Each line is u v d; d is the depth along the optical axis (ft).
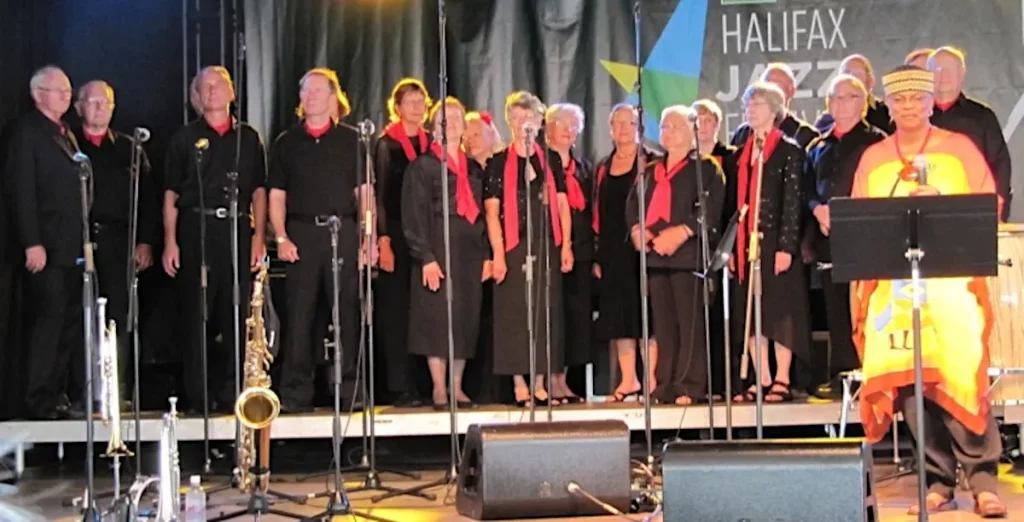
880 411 18.80
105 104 25.66
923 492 16.30
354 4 28.55
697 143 21.45
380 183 25.27
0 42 26.76
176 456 17.74
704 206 21.43
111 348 18.44
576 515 18.95
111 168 25.72
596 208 26.09
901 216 16.26
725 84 28.30
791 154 24.29
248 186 25.27
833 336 25.25
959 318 18.17
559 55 28.55
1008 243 22.12
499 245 24.70
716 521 15.92
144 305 27.25
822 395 25.27
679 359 24.84
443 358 24.77
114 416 18.47
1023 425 23.95
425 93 25.81
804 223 24.79
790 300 24.34
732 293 24.93
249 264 25.27
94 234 25.35
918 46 28.02
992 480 18.51
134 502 17.67
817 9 28.17
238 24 28.45
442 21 20.83
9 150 24.98
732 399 24.91
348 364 24.73
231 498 21.59
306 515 19.81
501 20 28.60
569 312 25.86
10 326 26.43
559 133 25.54
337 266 19.58
